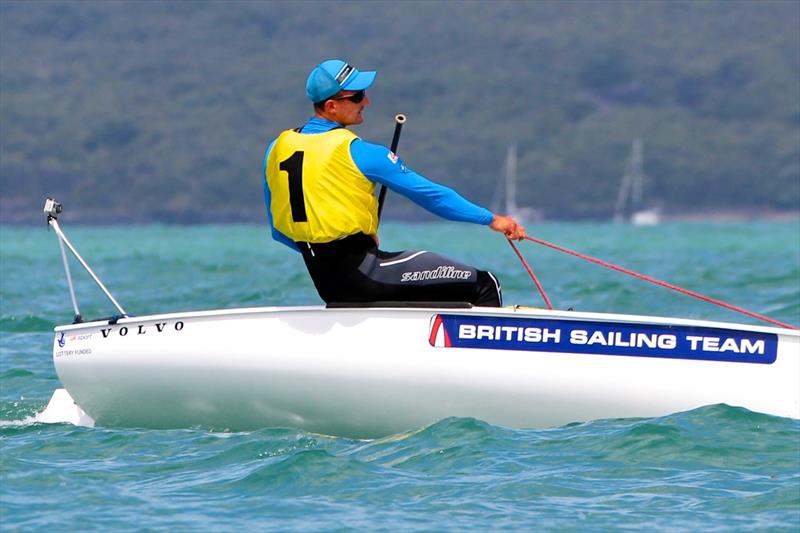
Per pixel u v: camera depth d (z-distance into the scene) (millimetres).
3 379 32688
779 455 20625
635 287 59844
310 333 22203
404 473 20375
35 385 31797
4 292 62688
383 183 21625
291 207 21828
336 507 18766
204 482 20094
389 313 22016
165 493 19531
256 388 22500
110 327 23344
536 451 21203
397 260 22047
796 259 103938
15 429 24094
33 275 82375
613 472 20203
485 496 19188
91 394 23859
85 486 19922
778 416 21906
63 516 18344
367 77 21969
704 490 19328
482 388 21953
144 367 23000
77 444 22656
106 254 133000
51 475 20547
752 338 21844
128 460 21531
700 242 181125
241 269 86125
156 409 23375
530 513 18406
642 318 21859
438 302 21953
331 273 22062
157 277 77750
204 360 22578
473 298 22422
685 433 21453
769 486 19406
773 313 47375
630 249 143125
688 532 17594
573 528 17812
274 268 86625
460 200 21938
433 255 22188
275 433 22688
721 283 65312
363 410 22312
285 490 19578
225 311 22531
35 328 45125
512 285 63469
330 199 21547
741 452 20719
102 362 23391
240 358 22406
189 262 101875
